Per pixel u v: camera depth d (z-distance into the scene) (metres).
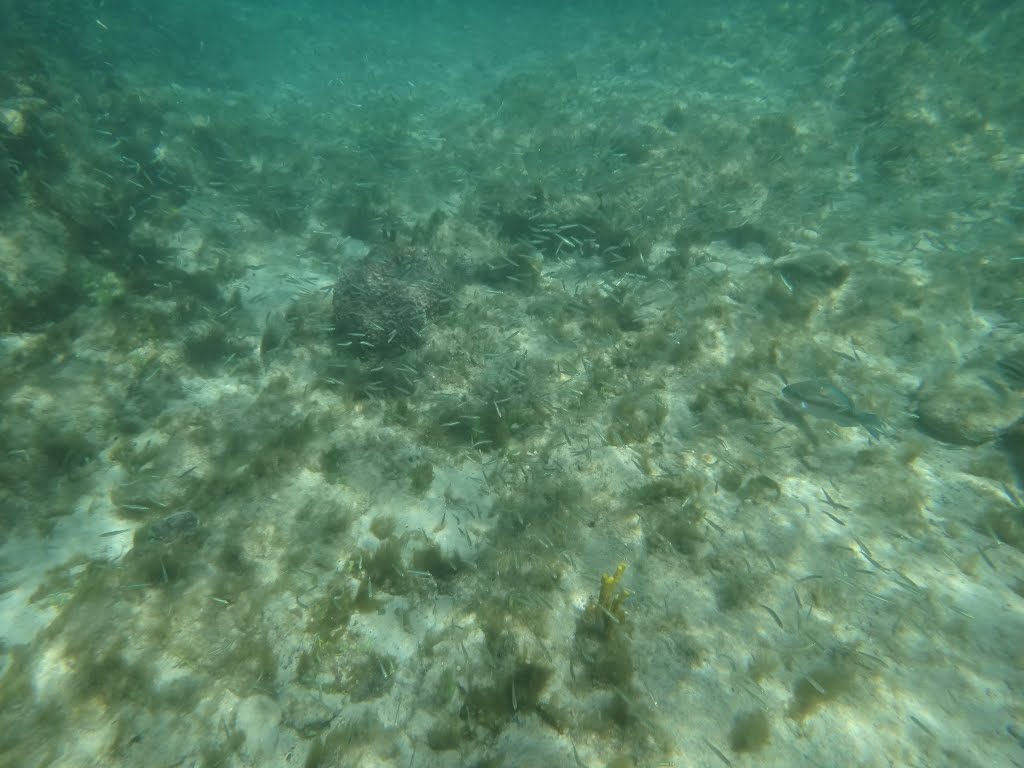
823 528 1.12
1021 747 0.82
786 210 2.19
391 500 1.22
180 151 2.60
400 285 1.55
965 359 1.46
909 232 2.04
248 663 0.94
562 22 7.15
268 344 1.61
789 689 0.89
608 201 2.05
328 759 0.85
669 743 0.83
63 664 0.92
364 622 1.00
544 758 0.83
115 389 1.41
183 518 1.12
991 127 2.48
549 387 1.46
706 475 1.23
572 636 0.96
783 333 1.55
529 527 1.12
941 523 1.13
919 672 0.90
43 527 1.14
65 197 1.75
